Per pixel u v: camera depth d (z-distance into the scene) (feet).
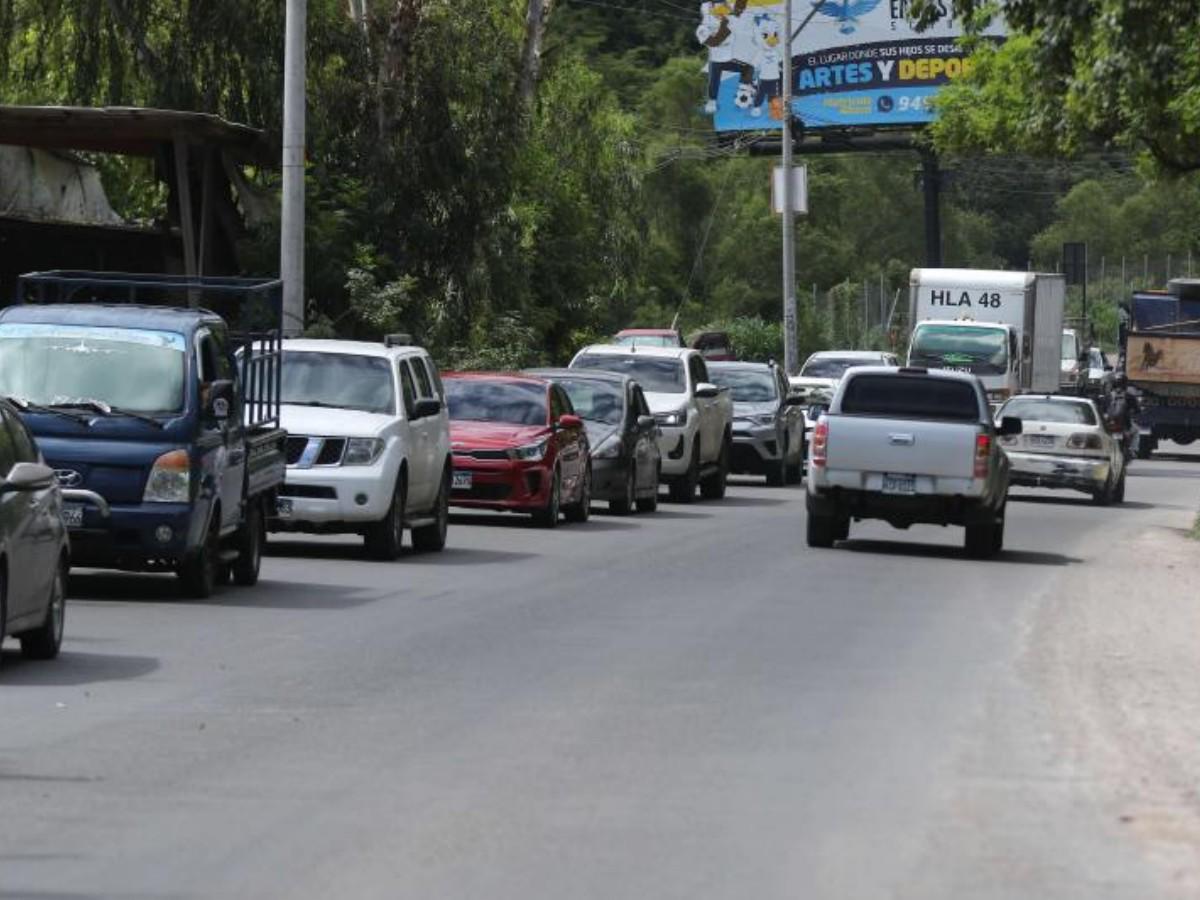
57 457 150.41
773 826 79.82
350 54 362.53
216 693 111.65
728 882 70.54
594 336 453.17
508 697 111.86
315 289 339.98
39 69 383.65
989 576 194.70
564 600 161.89
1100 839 78.38
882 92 632.38
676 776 89.97
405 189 363.56
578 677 119.85
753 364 359.25
